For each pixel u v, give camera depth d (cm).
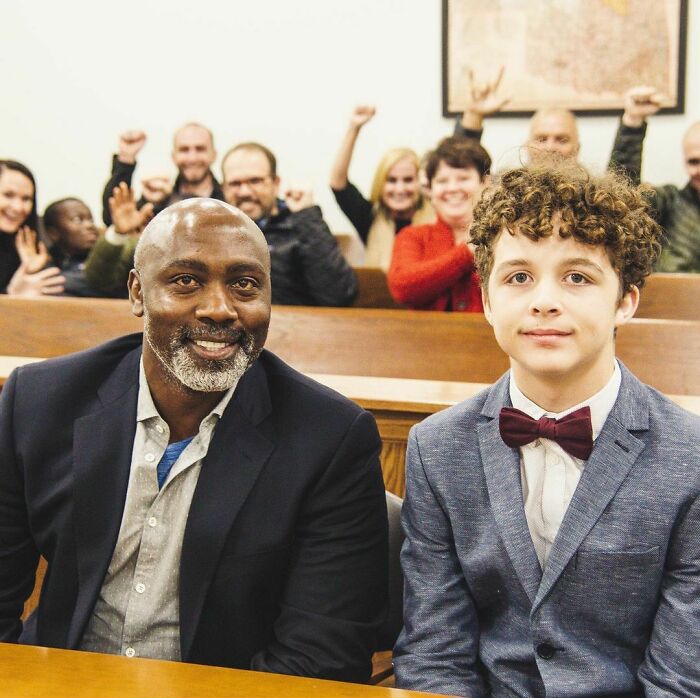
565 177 133
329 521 144
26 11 550
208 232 136
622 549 129
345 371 293
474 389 222
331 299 400
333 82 518
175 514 144
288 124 527
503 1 483
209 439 146
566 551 130
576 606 132
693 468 130
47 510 146
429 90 504
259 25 523
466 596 143
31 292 453
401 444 211
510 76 488
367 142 518
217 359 138
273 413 148
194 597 139
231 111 534
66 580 144
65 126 553
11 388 153
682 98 468
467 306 358
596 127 482
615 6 469
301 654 137
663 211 425
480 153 365
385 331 291
